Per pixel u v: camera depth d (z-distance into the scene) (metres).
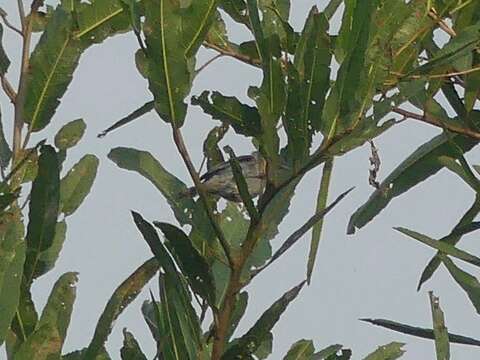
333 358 6.46
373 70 5.94
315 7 6.05
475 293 6.81
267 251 6.70
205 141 6.88
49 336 5.63
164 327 5.85
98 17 7.09
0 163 6.41
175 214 6.65
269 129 5.76
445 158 7.41
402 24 6.79
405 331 6.76
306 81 5.82
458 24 7.62
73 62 6.55
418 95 7.82
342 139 5.83
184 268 5.86
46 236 6.06
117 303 5.84
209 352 6.13
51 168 6.01
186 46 5.97
